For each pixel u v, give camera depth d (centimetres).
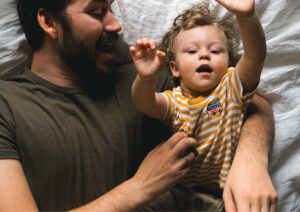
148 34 110
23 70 110
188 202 93
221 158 86
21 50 110
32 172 86
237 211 73
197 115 86
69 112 92
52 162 87
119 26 96
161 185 82
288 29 103
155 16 109
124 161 91
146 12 109
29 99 92
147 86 78
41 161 87
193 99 88
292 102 103
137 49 74
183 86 92
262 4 103
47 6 95
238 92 83
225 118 84
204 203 90
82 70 96
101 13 95
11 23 109
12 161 83
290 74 103
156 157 85
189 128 87
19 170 83
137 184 82
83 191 89
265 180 76
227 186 77
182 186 95
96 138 90
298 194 103
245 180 75
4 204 77
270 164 102
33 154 86
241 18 71
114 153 90
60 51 97
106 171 90
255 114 92
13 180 80
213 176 90
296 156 103
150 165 84
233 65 100
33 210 77
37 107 91
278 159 102
